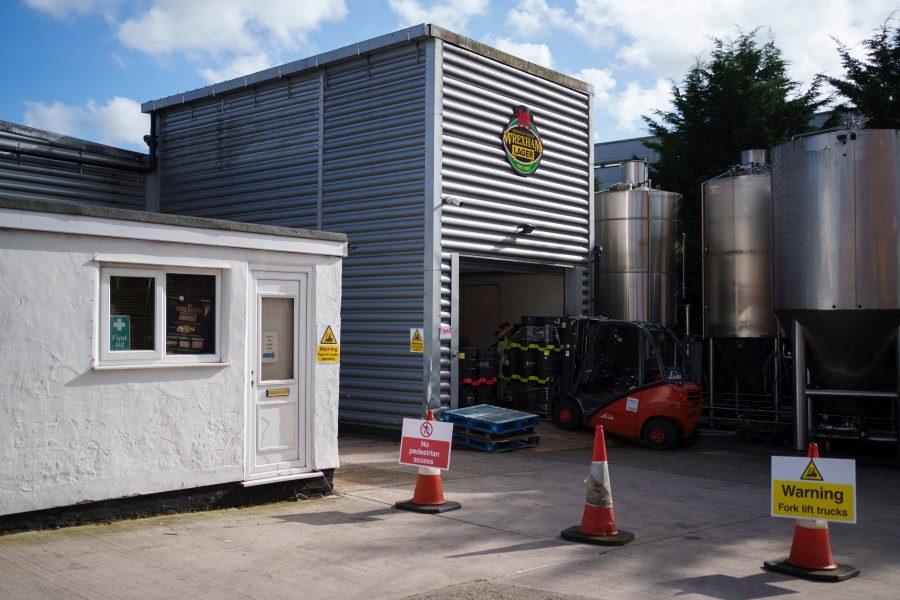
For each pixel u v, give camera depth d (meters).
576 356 16.23
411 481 10.38
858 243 13.39
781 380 17.61
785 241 14.30
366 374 15.16
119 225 7.49
